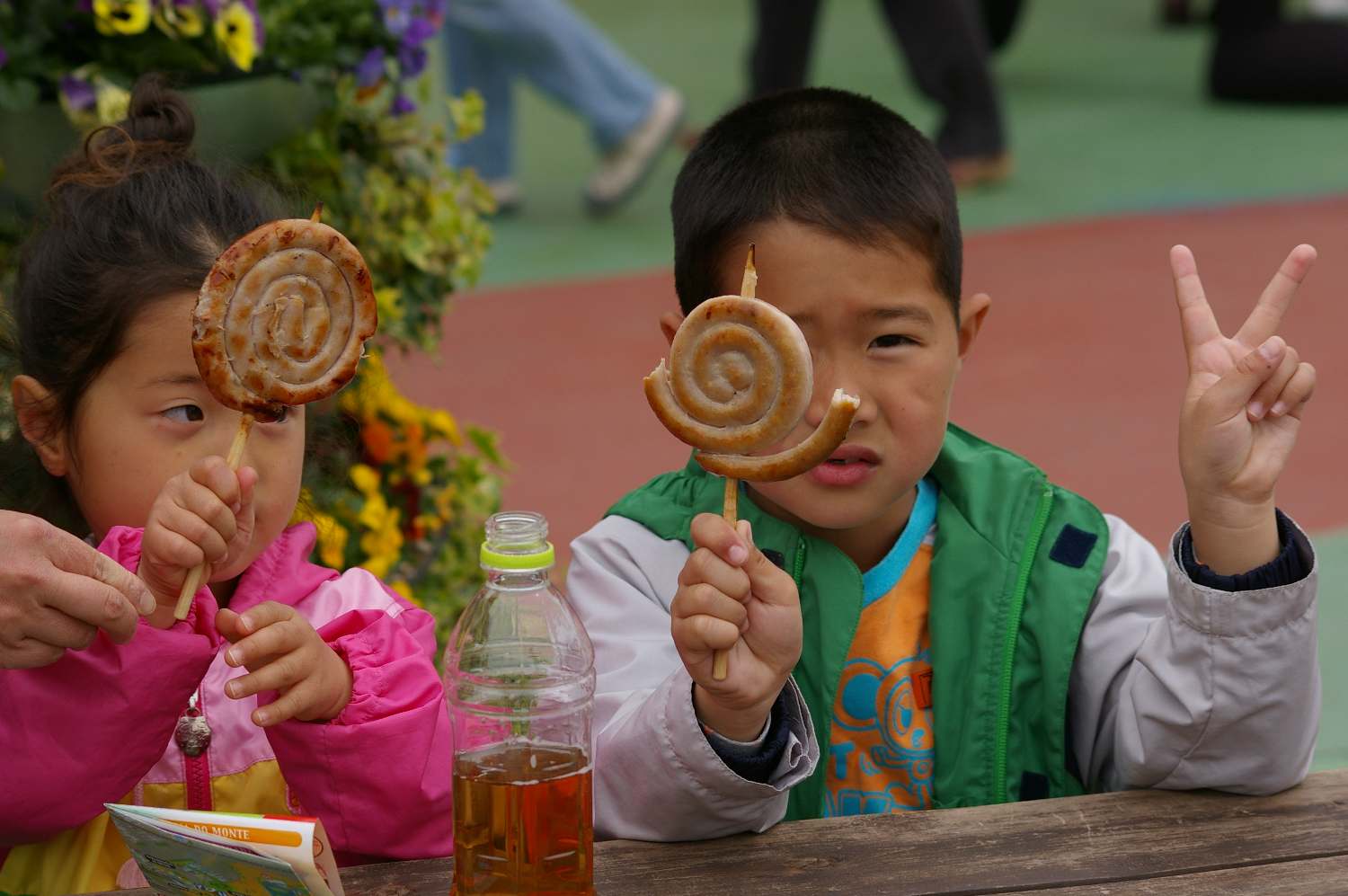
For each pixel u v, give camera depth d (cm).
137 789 215
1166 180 987
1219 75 1188
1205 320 205
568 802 175
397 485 335
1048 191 964
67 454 213
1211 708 201
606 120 897
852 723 241
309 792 195
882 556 247
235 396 171
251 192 226
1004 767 234
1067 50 1388
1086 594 234
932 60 944
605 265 837
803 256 215
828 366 218
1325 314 754
